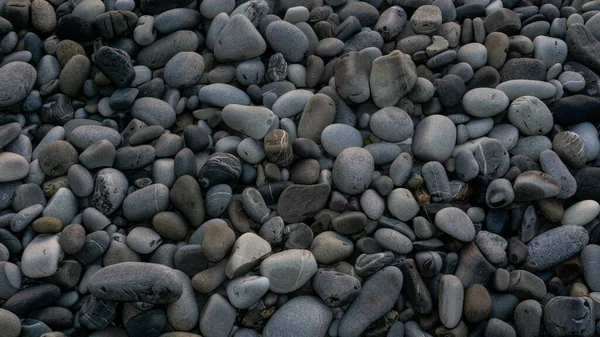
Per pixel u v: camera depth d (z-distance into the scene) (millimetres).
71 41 2223
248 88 2158
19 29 2264
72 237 1779
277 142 1949
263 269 1775
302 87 2254
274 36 2234
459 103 2160
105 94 2191
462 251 1916
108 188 1897
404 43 2326
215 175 1928
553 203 1975
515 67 2258
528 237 1959
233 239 1831
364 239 1893
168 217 1872
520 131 2137
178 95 2199
